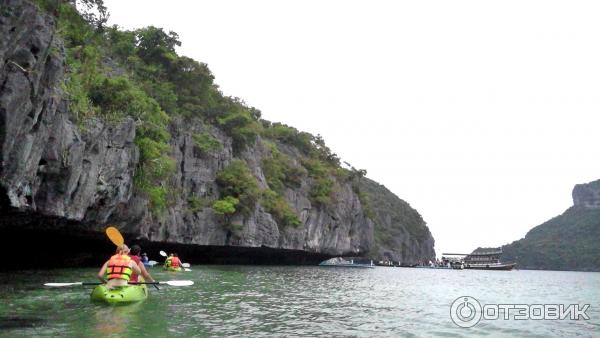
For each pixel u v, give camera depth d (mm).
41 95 16438
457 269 110000
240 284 23031
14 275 20766
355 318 14000
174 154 38469
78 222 23156
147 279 15836
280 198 56000
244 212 45812
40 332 9516
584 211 166125
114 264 14055
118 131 24922
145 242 33938
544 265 151625
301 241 58406
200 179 42438
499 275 72938
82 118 22453
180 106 45688
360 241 79125
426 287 31125
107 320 10984
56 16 18375
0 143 14711
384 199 149875
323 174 70375
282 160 62719
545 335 12742
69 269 26719
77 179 21406
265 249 52125
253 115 74562
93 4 30922
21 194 17531
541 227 173250
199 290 18719
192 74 47938
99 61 33125
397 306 17828
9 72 14422
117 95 27203
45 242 26328
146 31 46281
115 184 25266
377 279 38812
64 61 19328
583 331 13688
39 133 17453
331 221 67750
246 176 47469
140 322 11000
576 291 34000
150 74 44156
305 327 11875
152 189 31188
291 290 21938
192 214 39562
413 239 145375
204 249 44375
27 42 14922
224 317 12516
